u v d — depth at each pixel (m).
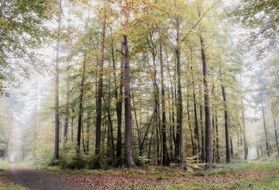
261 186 11.82
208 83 24.33
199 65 31.31
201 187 12.95
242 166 25.42
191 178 17.05
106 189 12.73
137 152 27.75
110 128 28.08
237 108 35.59
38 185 13.86
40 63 16.61
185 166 21.84
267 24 11.84
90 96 28.59
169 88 30.34
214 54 26.78
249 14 11.58
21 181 15.41
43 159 37.28
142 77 27.33
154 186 13.35
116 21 22.25
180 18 21.69
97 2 18.44
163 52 29.61
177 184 14.02
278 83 35.28
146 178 16.62
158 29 23.22
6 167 29.41
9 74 17.11
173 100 25.95
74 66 28.06
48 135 51.41
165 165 26.44
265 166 25.77
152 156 33.00
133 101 30.16
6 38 14.25
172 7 20.45
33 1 12.16
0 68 16.67
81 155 23.88
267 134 59.66
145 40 26.02
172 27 23.44
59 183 14.62
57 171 21.50
